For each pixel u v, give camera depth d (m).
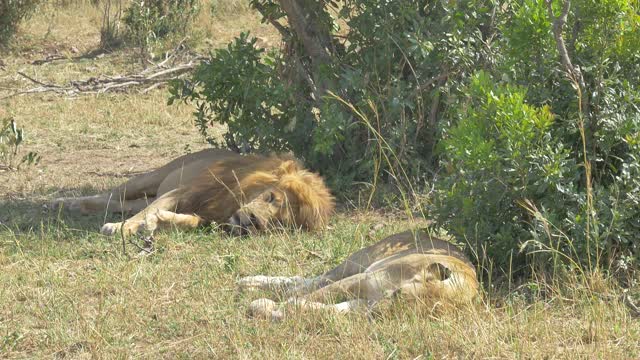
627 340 8.62
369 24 14.58
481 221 10.31
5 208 14.16
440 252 9.81
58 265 11.21
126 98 23.38
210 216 13.05
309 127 14.94
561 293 9.66
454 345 8.50
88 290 10.31
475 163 10.17
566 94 10.77
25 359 8.57
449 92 13.89
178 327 9.18
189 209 13.17
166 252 11.73
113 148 18.88
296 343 8.68
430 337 8.58
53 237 12.41
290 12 14.84
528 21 10.90
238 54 15.30
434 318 8.95
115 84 24.62
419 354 8.41
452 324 8.79
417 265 9.27
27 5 29.80
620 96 10.61
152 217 12.53
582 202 10.02
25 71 26.56
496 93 10.27
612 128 10.44
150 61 26.94
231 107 15.50
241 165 13.33
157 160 17.91
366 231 12.45
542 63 10.88
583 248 9.96
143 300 9.94
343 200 14.23
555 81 10.91
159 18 29.30
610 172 10.63
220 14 33.19
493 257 10.34
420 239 10.17
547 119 10.12
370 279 9.28
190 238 12.26
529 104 10.81
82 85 24.69
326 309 9.08
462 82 13.91
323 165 14.93
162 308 9.78
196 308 9.72
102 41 29.41
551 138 10.55
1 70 26.83
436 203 10.66
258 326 9.02
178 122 21.09
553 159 10.04
